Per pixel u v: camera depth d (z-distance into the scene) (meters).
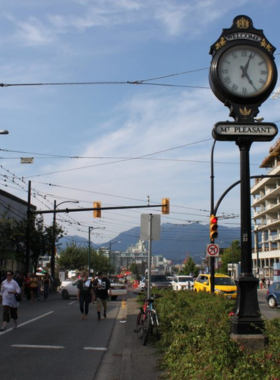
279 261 75.38
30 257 45.22
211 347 6.93
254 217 90.69
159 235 13.94
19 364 9.57
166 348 10.01
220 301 14.92
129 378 7.73
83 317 18.53
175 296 18.89
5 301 15.02
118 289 34.00
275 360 6.30
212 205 24.61
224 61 9.08
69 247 83.44
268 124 8.84
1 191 43.28
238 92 9.00
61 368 9.23
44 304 28.66
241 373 5.86
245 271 8.38
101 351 11.16
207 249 23.47
